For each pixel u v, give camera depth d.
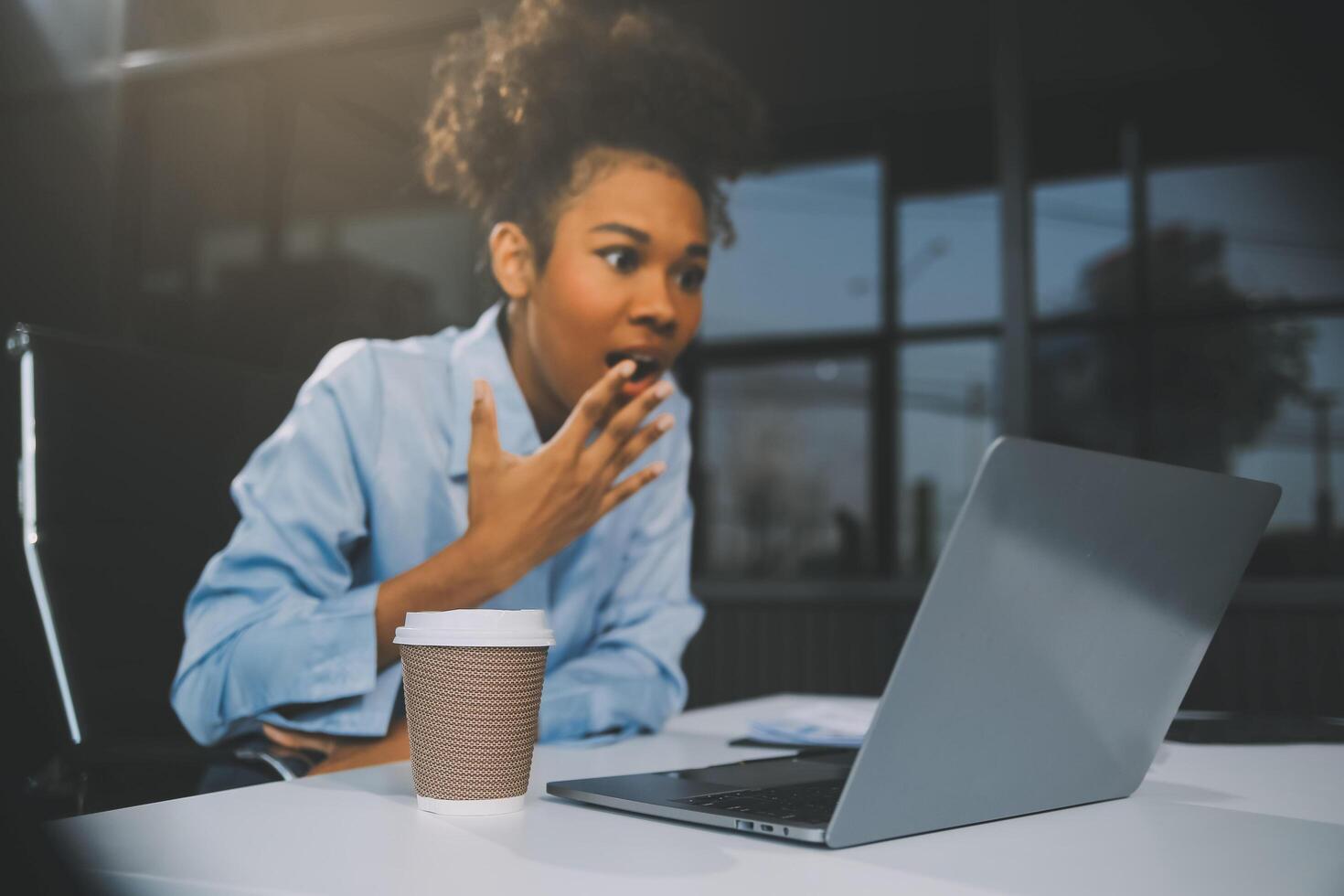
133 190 3.09
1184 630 0.70
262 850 0.55
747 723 1.21
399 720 1.32
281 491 1.42
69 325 3.21
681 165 1.93
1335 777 0.83
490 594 1.30
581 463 1.29
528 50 1.85
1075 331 4.11
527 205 1.83
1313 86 3.91
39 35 3.16
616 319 1.87
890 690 0.53
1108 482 0.58
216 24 3.04
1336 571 3.77
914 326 4.04
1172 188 4.05
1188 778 0.82
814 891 0.48
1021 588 0.56
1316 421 3.88
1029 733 0.61
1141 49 4.01
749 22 4.04
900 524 4.01
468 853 0.55
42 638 1.19
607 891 0.48
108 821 0.62
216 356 3.52
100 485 1.26
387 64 3.02
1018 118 2.96
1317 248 3.92
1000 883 0.50
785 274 4.13
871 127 4.11
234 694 1.24
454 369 1.66
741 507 4.09
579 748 1.01
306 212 3.48
